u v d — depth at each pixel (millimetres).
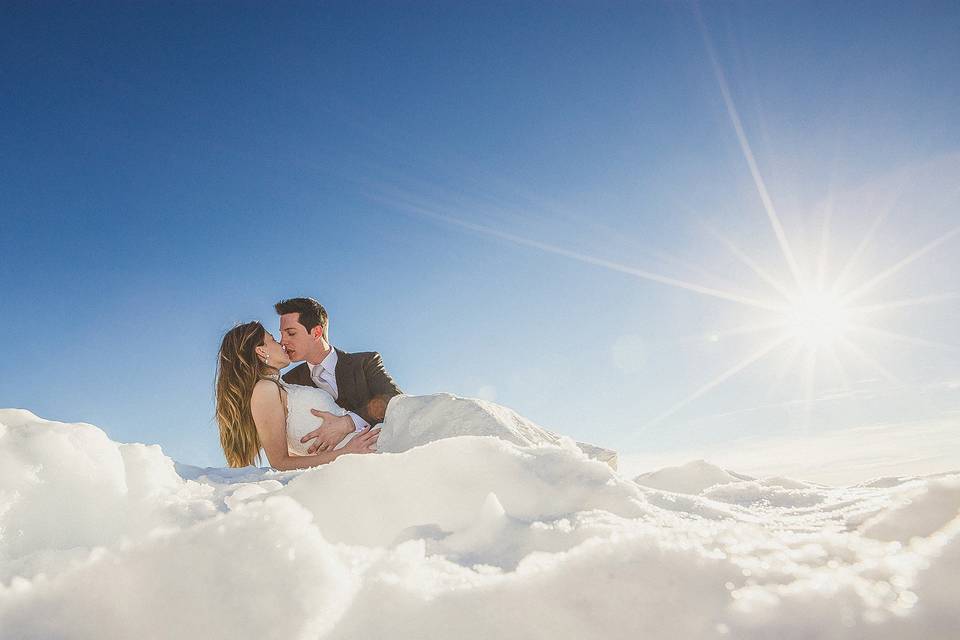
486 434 2807
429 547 1051
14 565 919
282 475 2201
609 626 540
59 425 1281
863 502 1378
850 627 491
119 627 539
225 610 548
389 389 5398
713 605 547
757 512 1444
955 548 592
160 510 1220
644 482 2346
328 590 581
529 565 665
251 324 4492
